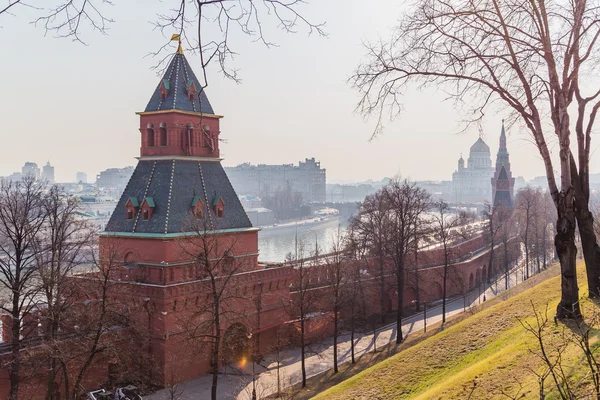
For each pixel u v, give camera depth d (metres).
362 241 70.69
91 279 39.97
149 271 45.56
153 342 43.44
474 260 95.06
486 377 20.55
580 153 22.92
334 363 48.00
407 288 78.31
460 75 19.61
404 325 66.62
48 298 35.09
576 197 23.05
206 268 37.38
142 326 41.06
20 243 36.75
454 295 87.75
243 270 50.59
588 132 22.55
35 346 36.84
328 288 61.19
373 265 74.44
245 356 51.06
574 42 19.55
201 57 7.48
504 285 94.88
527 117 20.88
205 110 52.03
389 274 73.06
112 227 49.22
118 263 46.91
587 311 21.97
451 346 29.77
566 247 21.67
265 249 150.62
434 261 87.25
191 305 44.97
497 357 22.58
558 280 34.38
